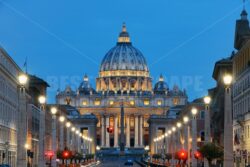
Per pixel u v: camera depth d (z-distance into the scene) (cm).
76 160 17475
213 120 16975
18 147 6431
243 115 11238
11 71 13000
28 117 15312
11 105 12975
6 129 12312
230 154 6166
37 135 17562
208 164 9831
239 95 11831
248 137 10794
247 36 11938
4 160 11656
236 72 12312
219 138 15400
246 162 10625
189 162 12050
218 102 15975
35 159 16925
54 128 11294
